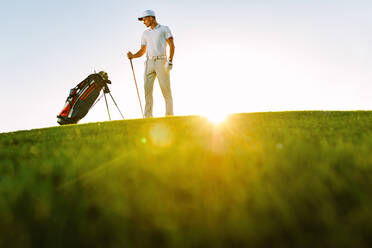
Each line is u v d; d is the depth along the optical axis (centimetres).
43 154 187
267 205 87
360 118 393
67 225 83
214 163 136
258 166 131
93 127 421
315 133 235
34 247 76
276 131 265
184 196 102
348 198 90
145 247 75
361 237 71
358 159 122
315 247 71
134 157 148
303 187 96
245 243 75
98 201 96
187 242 74
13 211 90
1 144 283
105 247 76
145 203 94
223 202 94
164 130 324
